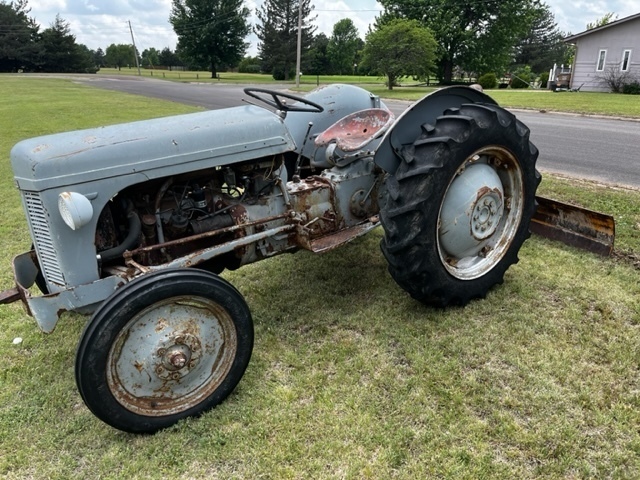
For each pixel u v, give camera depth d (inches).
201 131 96.6
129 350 81.5
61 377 101.1
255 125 102.9
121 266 94.8
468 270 119.9
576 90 1054.4
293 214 111.9
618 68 1007.6
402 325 113.7
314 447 80.4
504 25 1286.9
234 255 109.8
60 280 90.4
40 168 82.7
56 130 410.3
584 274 133.1
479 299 123.0
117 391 81.5
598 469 74.9
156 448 82.0
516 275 133.8
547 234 156.0
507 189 125.2
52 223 84.8
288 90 977.5
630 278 129.8
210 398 89.3
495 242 124.7
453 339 107.2
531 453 77.9
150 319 82.7
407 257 107.3
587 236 146.0
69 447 83.4
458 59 1337.4
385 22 1273.4
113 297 78.7
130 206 96.0
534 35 2549.2
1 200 216.8
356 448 80.0
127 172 88.6
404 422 84.7
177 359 84.0
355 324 115.3
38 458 81.0
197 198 102.9
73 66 2393.0
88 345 76.5
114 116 494.6
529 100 684.1
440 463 76.5
